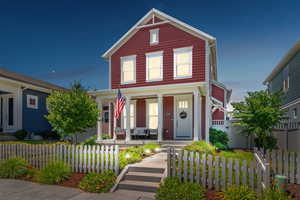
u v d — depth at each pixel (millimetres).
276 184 4801
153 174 6309
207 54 13609
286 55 16875
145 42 15391
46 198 5203
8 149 8422
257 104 11555
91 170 6938
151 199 5121
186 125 14281
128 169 6695
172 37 14617
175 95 14648
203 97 14695
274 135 14383
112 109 16453
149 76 15094
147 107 15312
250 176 4852
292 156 6000
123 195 5430
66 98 10734
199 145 9328
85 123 10883
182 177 5488
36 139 16609
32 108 17359
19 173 7094
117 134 15094
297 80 15914
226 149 13211
